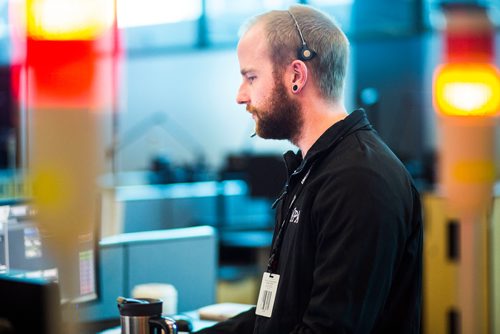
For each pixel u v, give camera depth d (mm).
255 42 1663
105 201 2777
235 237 5770
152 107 9648
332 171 1541
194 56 9391
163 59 9500
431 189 4758
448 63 5008
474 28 4984
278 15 1664
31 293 1324
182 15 8055
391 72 7035
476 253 4117
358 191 1488
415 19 6582
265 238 5770
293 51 1632
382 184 1504
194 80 9445
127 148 9430
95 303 2357
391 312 1597
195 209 5582
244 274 5250
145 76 9555
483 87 4730
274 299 1625
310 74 1636
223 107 9305
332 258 1479
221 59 9281
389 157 1589
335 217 1494
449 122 4621
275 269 1666
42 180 4129
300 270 1569
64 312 2225
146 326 1695
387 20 6766
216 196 5805
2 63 7605
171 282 2820
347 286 1457
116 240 2717
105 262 2648
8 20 8117
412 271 1613
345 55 1671
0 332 1327
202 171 6562
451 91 4781
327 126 1639
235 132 9258
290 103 1646
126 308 1702
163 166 6586
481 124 4551
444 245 4277
